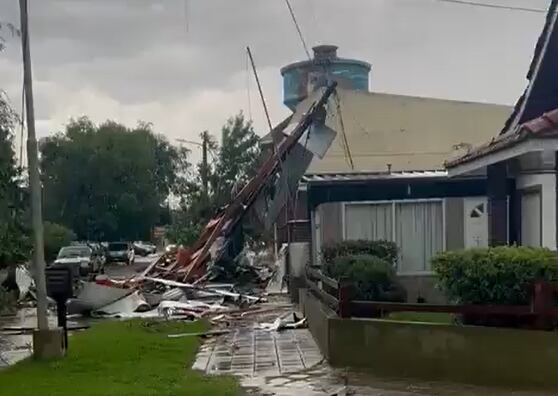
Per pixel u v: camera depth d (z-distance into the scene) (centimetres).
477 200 1725
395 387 933
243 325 1570
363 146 3027
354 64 3706
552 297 941
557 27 1295
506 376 936
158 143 7450
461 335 966
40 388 962
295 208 2380
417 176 1761
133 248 5625
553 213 1208
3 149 1320
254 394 909
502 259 982
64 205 6319
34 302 2383
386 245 1669
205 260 2527
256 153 5003
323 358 1129
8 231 1351
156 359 1165
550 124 1041
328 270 1540
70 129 6462
